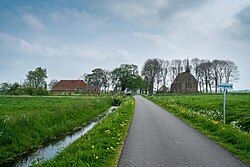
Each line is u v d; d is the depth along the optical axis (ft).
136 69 430.20
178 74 429.38
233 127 57.82
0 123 59.00
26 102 151.74
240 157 37.70
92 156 35.45
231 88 66.33
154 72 427.33
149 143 47.32
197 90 407.64
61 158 35.94
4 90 302.04
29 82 354.54
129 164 33.88
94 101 157.58
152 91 428.97
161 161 35.40
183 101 165.58
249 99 147.02
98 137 49.67
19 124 64.80
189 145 45.70
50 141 65.98
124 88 425.69
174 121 81.05
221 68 404.57
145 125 71.61
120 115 91.09
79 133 77.20
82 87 428.97
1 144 53.83
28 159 49.80
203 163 34.60
